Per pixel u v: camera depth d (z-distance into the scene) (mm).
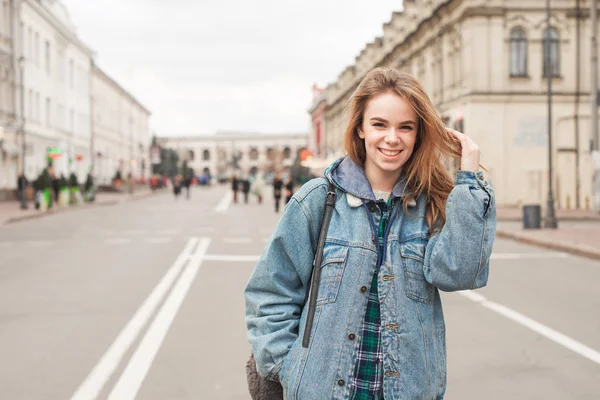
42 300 9352
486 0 32312
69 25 59844
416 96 2324
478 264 2219
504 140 32594
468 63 32875
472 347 6883
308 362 2234
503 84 32500
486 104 32500
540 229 21203
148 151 110875
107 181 76000
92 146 68312
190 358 6355
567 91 32781
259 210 36281
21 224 24453
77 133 62406
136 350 6641
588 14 32688
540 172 32750
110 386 5488
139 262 13672
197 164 176500
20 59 42906
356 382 2234
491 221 2275
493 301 9609
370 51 60469
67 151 57875
